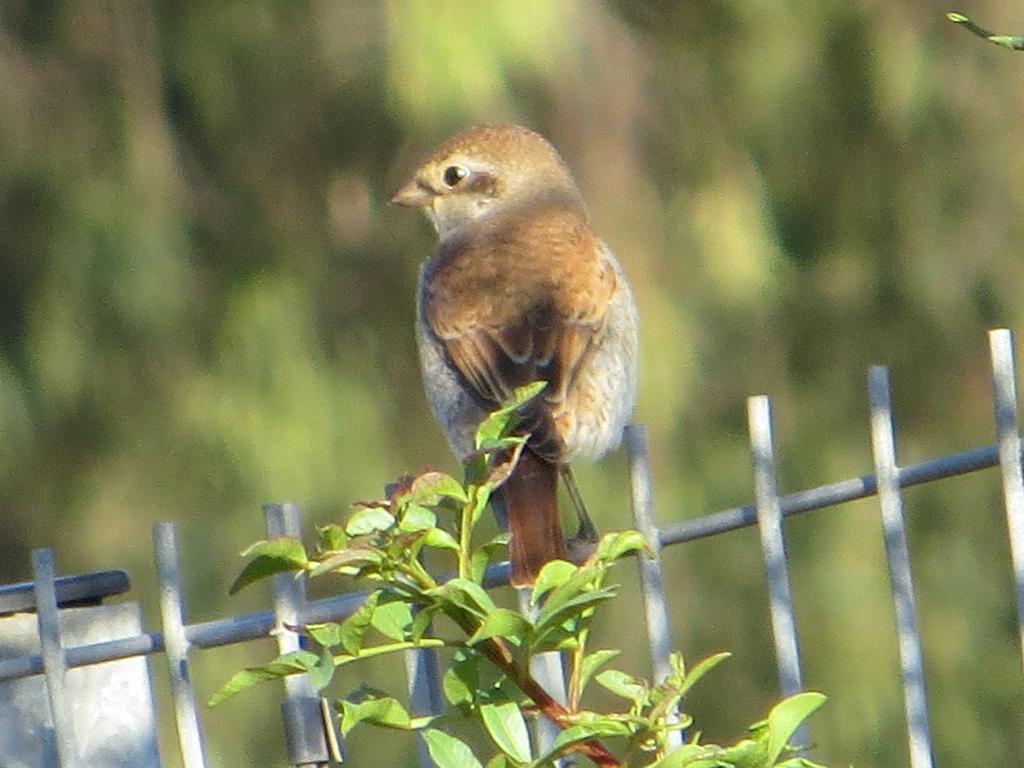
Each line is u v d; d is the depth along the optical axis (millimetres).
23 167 13461
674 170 13820
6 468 13391
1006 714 14180
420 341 7898
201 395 13414
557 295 7594
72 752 5145
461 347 7594
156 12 13828
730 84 14375
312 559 4039
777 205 14633
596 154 13398
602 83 13484
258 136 13875
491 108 12758
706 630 13844
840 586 13969
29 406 13297
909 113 14492
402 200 8734
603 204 13375
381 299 13898
